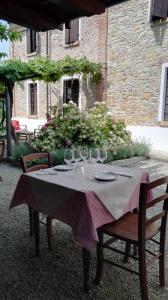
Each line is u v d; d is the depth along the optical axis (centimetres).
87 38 1083
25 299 213
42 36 1280
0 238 310
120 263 263
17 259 269
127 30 936
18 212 384
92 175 266
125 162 701
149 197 266
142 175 275
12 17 347
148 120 914
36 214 269
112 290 225
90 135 673
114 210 236
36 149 677
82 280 237
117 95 1003
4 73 719
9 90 746
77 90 1157
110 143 706
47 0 295
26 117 1460
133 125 961
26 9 334
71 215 224
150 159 768
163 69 851
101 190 223
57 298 215
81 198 215
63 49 1193
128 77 957
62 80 1210
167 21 816
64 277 241
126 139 768
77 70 994
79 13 334
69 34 1158
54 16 355
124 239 217
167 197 225
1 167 669
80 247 292
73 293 221
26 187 271
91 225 209
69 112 723
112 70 1007
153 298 218
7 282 234
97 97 1069
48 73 884
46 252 282
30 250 285
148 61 890
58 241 304
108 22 991
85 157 314
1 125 868
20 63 782
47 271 250
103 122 743
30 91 1423
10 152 739
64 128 689
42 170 288
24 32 1368
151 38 871
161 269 232
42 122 1355
